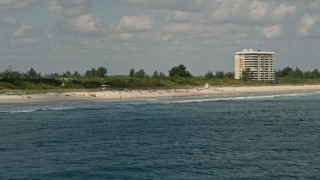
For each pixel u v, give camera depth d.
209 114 87.06
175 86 199.00
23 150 45.34
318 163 40.12
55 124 66.44
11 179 34.00
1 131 58.56
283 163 40.06
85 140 51.91
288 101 131.88
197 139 53.72
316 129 64.25
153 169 37.28
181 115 84.06
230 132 60.50
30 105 101.25
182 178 34.53
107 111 90.00
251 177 35.06
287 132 60.84
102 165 38.56
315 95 170.12
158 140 52.59
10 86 139.50
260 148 47.75
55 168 37.44
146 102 119.06
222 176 35.25
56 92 133.50
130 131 60.12
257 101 130.62
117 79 193.12
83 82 170.75
